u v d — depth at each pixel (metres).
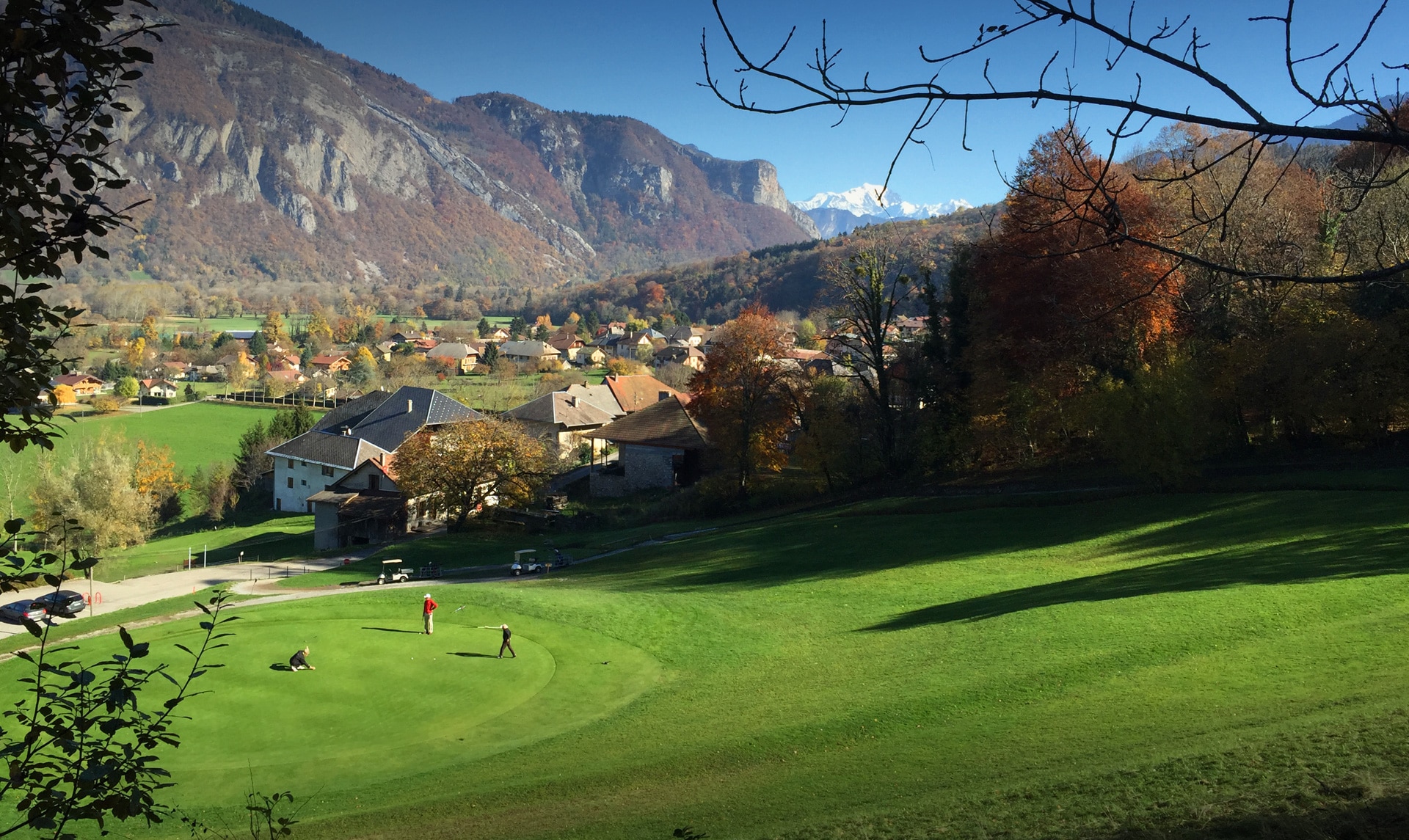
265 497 91.81
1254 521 31.16
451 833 14.74
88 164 6.32
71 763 6.70
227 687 24.17
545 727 21.11
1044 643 20.75
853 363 57.50
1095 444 48.06
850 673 22.05
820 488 57.97
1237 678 16.02
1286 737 12.13
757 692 21.89
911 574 33.19
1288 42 4.57
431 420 81.12
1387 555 23.27
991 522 39.75
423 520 69.88
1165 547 30.61
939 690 18.88
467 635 29.81
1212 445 39.91
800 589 33.12
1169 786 11.34
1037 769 13.39
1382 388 36.72
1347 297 38.69
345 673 25.42
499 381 148.38
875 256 54.66
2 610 41.25
